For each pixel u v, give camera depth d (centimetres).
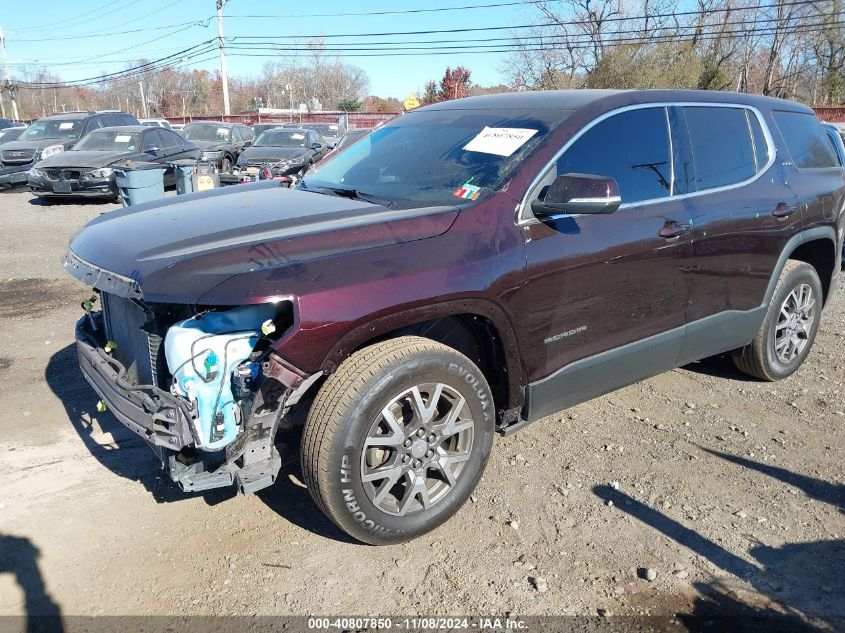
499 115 399
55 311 664
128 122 1886
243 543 323
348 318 279
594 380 378
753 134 461
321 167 455
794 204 466
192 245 300
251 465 289
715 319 432
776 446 421
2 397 465
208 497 358
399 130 441
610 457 405
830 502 365
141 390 293
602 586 299
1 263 868
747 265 441
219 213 350
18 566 303
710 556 320
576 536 332
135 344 323
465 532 334
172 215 355
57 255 928
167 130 1650
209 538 326
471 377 320
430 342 310
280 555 315
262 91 8875
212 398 284
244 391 285
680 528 339
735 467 396
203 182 1071
